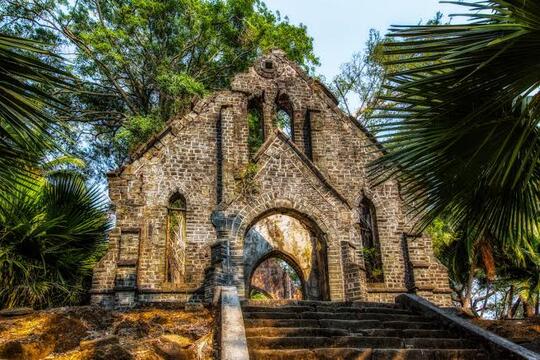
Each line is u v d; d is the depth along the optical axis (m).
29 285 13.01
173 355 7.55
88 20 26.27
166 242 17.55
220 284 14.84
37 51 4.73
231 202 16.44
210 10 26.77
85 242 15.97
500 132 5.45
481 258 22.19
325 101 21.02
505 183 6.05
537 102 4.74
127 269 16.09
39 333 7.96
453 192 6.16
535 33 4.32
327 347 8.37
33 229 13.34
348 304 12.25
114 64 26.75
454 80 4.98
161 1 26.91
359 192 19.50
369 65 27.69
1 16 25.23
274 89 21.11
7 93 4.77
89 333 8.62
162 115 26.11
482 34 4.67
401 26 4.99
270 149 17.55
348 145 20.22
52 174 15.62
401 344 8.79
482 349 8.51
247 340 8.20
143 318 9.71
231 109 19.75
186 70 28.16
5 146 5.41
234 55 28.05
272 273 31.02
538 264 21.00
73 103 27.14
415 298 12.10
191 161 18.92
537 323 10.51
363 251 18.73
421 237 18.69
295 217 17.31
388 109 5.89
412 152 5.93
